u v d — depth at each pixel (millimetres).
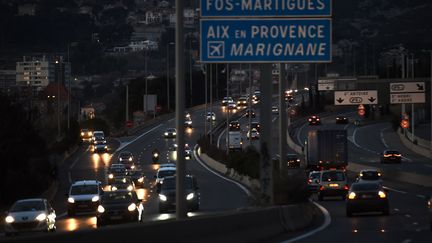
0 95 141250
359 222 73812
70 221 96812
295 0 61188
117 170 160375
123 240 33781
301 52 61250
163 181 104750
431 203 64562
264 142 66312
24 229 80188
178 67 52719
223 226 46688
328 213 87438
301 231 63625
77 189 106688
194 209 99875
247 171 157625
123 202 86250
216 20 61094
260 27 61188
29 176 139625
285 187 78000
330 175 113375
